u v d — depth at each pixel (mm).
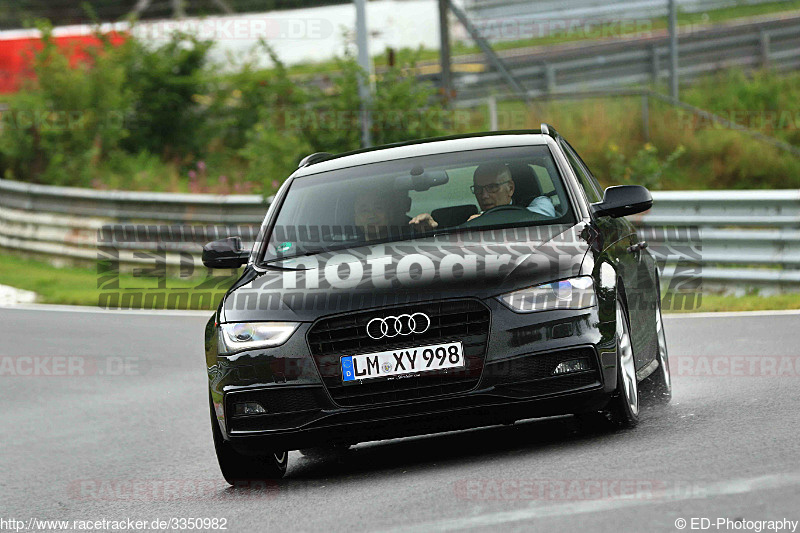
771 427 16734
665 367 21703
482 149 20703
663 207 41812
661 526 11789
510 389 16453
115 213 57750
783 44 83188
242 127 80875
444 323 16562
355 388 16672
